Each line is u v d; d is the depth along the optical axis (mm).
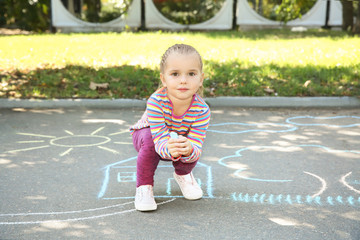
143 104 5527
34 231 2432
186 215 2664
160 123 2643
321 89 5918
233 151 3977
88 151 3908
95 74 6363
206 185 3174
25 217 2607
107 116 5105
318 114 5316
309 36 11336
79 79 6121
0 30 13688
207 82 6066
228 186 3156
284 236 2402
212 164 3635
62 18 12320
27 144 4062
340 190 3088
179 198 2930
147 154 2682
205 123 2744
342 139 4359
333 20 13547
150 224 2535
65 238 2357
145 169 2729
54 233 2412
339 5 13422
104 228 2480
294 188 3121
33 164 3553
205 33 11938
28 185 3113
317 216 2662
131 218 2613
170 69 2512
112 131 4531
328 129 4703
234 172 3447
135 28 12789
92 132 4480
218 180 3275
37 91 5672
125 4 12375
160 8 12664
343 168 3553
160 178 3307
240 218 2627
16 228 2465
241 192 3043
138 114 5223
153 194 2945
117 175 3357
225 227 2508
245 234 2422
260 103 5660
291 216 2658
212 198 2936
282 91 5879
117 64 7051
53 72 6410
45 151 3879
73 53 7992
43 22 13695
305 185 3180
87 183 3180
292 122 4973
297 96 5789
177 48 2527
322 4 13430
